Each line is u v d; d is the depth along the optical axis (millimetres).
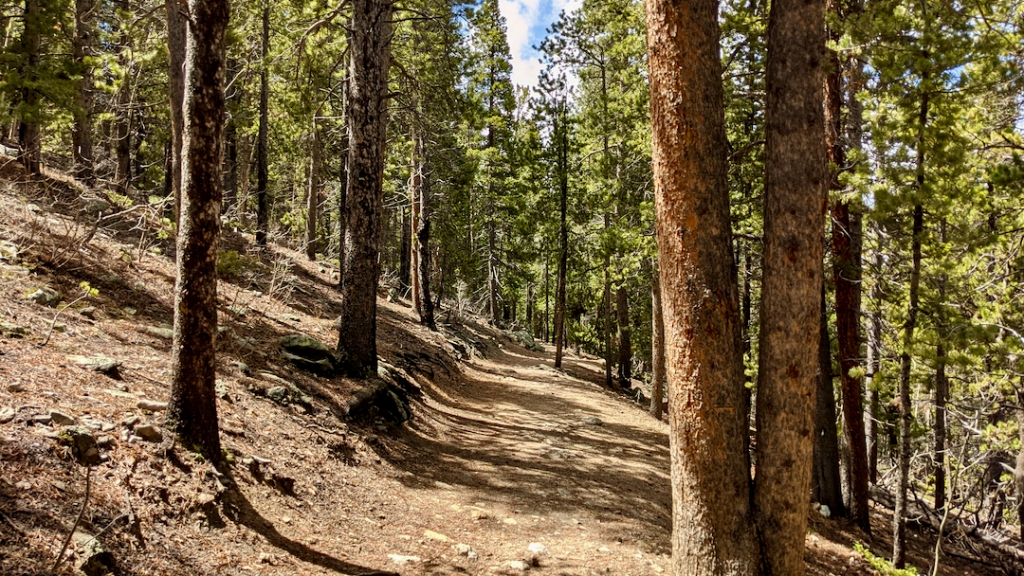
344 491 6258
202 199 4941
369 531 5586
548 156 21797
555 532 6613
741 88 11352
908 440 8719
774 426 3945
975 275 11836
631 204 17766
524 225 24344
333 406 8258
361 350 9727
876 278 10531
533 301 46219
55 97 11750
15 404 4230
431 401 11961
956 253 10609
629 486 8961
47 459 3826
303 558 4578
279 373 8352
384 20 10125
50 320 6453
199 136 4871
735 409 3936
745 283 14867
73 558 3195
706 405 3889
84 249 9203
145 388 5785
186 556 3889
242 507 4859
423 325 19875
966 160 9156
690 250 3924
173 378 5000
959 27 7586
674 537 4102
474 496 7434
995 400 12477
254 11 15953
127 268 9555
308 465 6328
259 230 16266
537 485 8219
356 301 9742
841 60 9555
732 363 3949
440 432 10188
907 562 10047
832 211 10477
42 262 7926
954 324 9008
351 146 9836
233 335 8883
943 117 7949
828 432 11109
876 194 8258
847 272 10703
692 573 3908
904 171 8164
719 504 3857
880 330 13133
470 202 27906
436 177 21391
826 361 11109
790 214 3967
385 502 6434
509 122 26141
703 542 3869
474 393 15078
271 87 17453
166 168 18531
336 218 23781
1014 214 10375
